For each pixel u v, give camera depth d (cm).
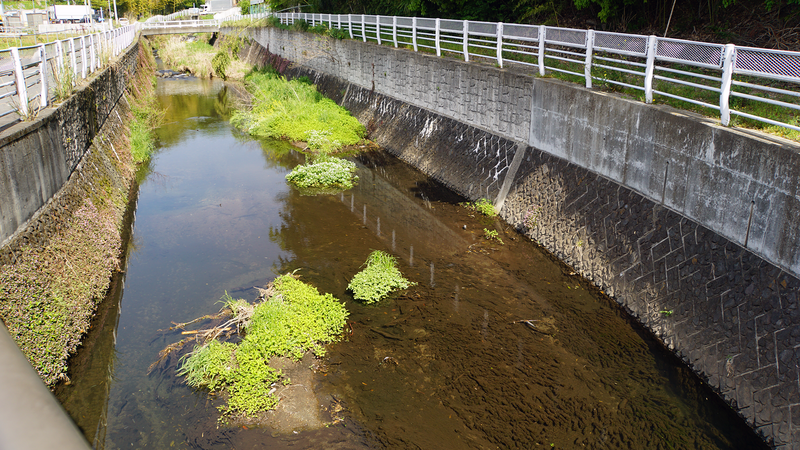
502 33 1291
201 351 740
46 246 780
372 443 615
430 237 1147
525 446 609
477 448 609
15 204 714
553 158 1110
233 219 1254
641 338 784
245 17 4412
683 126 765
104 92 1526
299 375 727
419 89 1675
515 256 1047
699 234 747
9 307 639
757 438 599
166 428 635
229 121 2297
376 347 785
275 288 923
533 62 1380
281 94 2377
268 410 663
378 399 685
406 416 656
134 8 6750
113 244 1030
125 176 1430
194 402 679
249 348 757
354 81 2205
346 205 1342
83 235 923
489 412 661
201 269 1013
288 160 1742
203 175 1581
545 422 643
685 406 655
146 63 3581
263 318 811
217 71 3678
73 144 1035
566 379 713
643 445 603
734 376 646
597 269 926
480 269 1002
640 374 713
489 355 763
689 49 769
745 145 660
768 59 639
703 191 738
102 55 1736
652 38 831
